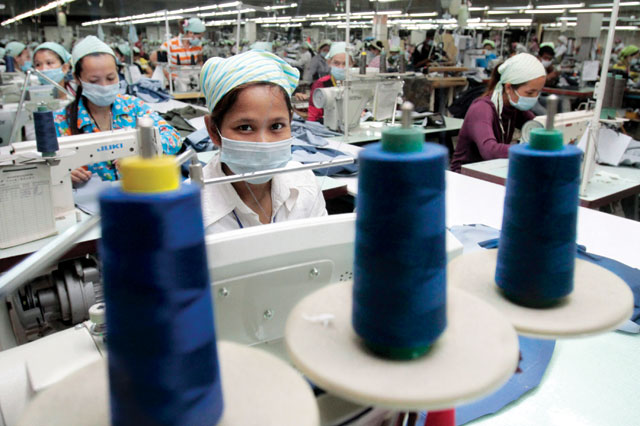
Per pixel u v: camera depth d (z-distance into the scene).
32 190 1.47
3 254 1.41
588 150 2.00
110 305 0.32
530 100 2.68
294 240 0.66
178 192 0.31
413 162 0.35
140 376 0.32
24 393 0.69
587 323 0.45
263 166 1.26
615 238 1.64
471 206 1.93
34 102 2.98
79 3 10.47
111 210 0.30
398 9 9.33
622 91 2.43
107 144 1.72
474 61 7.63
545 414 0.89
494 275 0.53
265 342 0.68
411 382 0.36
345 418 0.48
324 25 9.69
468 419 0.87
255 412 0.37
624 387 0.96
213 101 1.25
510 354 0.39
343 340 0.41
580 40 5.52
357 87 3.33
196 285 0.33
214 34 9.25
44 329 1.40
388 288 0.37
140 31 11.13
